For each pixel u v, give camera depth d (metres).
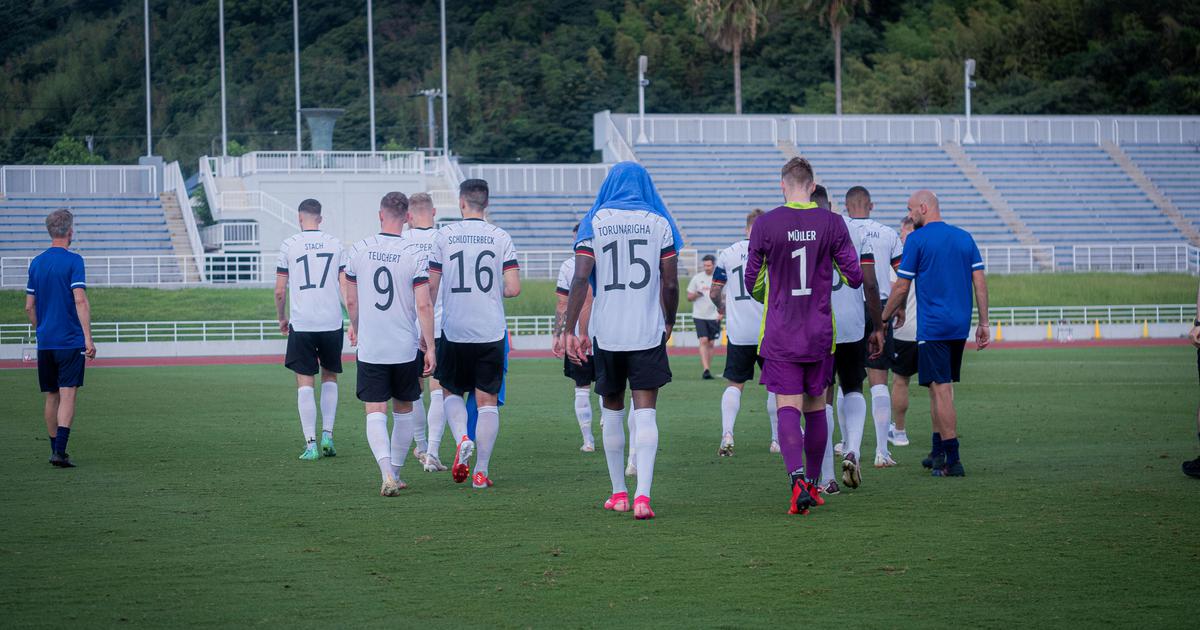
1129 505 19.61
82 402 42.88
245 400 43.81
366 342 22.03
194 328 84.94
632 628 12.75
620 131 127.88
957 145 131.25
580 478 23.88
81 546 17.02
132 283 94.62
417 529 18.16
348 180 108.81
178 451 28.55
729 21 156.88
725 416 26.83
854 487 21.64
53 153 194.75
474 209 22.62
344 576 15.11
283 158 112.75
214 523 18.75
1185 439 29.23
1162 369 56.94
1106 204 123.31
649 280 19.09
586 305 19.73
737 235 113.44
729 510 19.69
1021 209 121.25
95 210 105.94
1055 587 14.23
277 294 27.28
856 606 13.49
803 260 19.36
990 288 99.38
